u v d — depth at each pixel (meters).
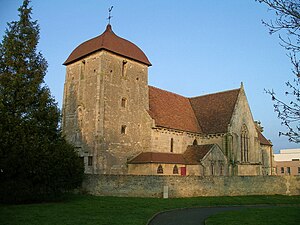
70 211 20.00
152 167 35.97
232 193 33.28
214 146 41.44
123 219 17.72
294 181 37.22
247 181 34.59
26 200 24.42
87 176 30.41
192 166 39.25
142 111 41.78
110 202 24.66
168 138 41.97
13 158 22.73
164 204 24.72
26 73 29.56
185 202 26.44
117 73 39.53
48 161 24.25
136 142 40.16
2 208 20.80
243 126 48.50
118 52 39.56
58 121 29.88
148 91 45.50
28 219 16.84
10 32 30.39
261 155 54.88
